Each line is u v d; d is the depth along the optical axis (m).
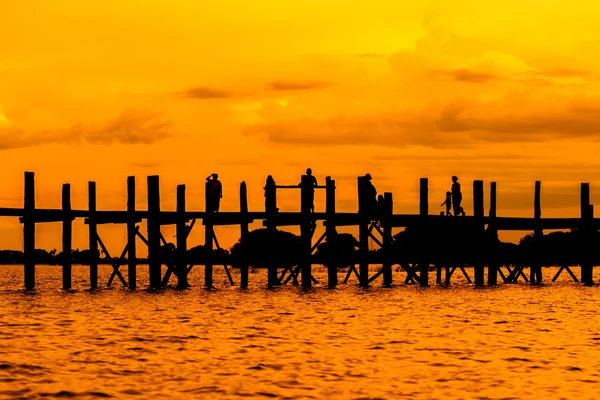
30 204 70.44
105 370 36.50
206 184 73.12
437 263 81.06
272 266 78.25
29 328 48.91
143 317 54.47
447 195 79.00
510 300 67.81
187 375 35.62
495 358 39.94
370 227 76.75
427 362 38.81
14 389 32.97
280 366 37.59
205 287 76.62
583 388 33.97
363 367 37.50
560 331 49.19
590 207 81.06
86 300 65.75
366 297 69.25
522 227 80.25
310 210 75.56
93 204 72.69
